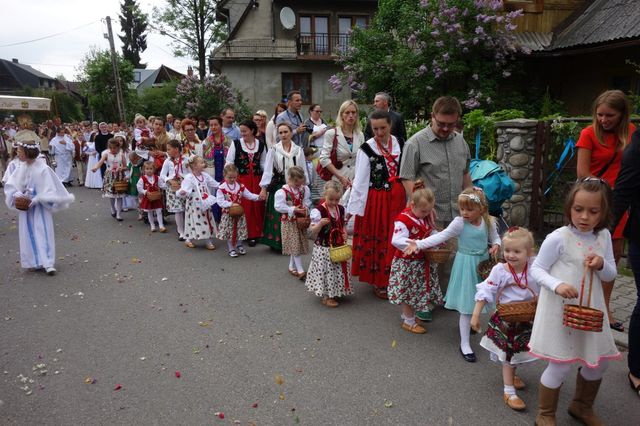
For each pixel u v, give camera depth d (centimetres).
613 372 351
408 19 1379
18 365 377
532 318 295
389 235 488
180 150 813
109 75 3366
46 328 446
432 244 380
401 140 521
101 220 960
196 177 711
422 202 402
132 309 489
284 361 376
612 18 1161
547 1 1303
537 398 322
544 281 263
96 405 321
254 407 316
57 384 348
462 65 1278
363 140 581
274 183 680
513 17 1206
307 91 2447
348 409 312
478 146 718
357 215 501
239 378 352
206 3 3011
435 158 441
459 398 323
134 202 988
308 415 306
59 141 1493
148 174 841
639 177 313
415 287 413
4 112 3722
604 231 268
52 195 600
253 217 711
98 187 1435
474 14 1256
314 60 2383
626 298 466
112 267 637
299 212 568
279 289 541
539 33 1309
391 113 581
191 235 718
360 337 416
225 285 557
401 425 295
